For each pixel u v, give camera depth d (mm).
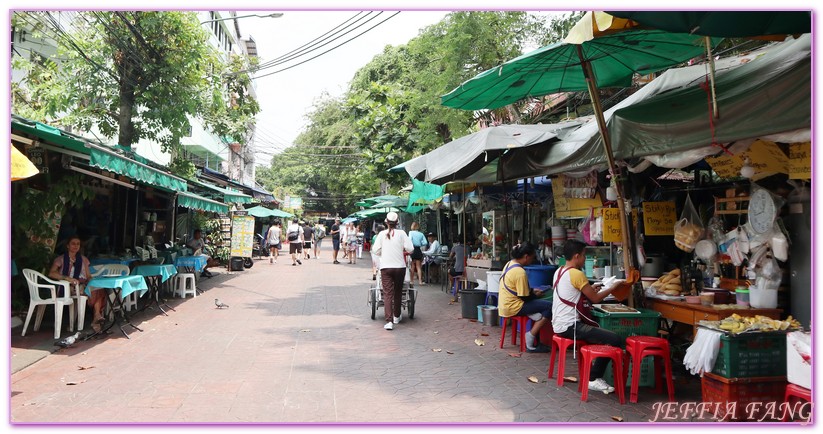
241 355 7168
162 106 12453
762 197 5625
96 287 7914
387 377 6156
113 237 13484
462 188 12609
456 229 19266
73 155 8297
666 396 5453
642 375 5664
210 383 5852
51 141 7730
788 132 4223
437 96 14922
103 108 13055
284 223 45719
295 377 6121
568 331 5816
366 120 19109
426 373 6336
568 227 9875
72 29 13070
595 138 6578
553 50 6008
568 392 5594
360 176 29953
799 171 4926
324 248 46031
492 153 8648
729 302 5906
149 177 9094
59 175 8852
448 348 7684
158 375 6137
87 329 8516
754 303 5566
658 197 7910
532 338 7352
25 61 12258
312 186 62812
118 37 11219
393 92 19484
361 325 9547
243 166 33062
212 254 21219
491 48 14102
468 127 15852
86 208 12477
